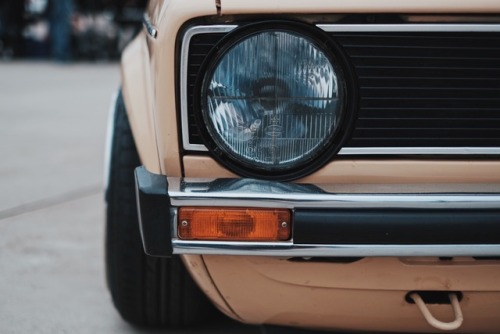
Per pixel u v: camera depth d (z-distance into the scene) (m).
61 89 9.47
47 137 5.89
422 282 1.78
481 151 1.74
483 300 1.83
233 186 1.65
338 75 1.68
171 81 1.70
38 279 2.85
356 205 1.63
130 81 2.09
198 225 1.66
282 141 1.69
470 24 1.67
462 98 1.72
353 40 1.67
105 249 2.30
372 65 1.68
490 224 1.65
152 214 1.67
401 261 1.77
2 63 13.52
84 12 14.98
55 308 2.58
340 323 1.92
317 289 1.81
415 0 1.65
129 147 2.21
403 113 1.71
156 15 1.89
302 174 1.70
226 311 1.94
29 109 7.54
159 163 1.77
